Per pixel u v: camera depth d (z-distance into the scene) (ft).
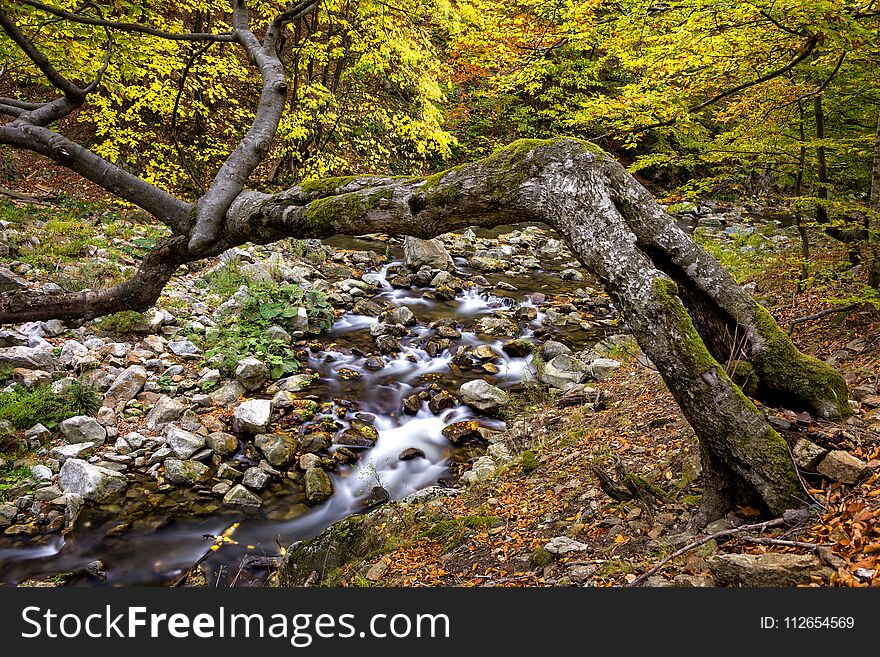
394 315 30.07
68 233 30.35
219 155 44.16
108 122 35.88
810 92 18.28
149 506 16.74
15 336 21.71
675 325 7.84
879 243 15.64
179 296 27.58
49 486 16.80
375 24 38.65
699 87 18.57
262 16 43.42
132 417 19.99
